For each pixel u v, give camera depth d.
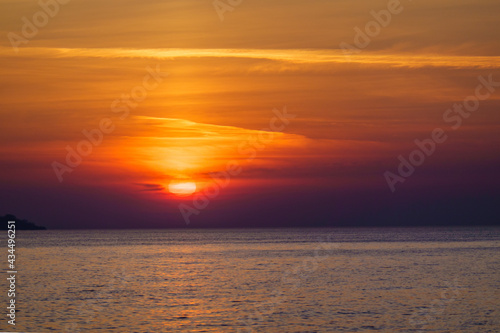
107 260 99.50
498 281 61.16
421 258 96.75
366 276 67.19
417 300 47.66
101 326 37.88
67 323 38.84
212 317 40.84
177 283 61.78
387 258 97.69
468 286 56.75
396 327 37.00
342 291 53.69
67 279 66.44
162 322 39.12
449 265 81.88
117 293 53.41
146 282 63.00
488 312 41.81
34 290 55.88
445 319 39.34
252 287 57.72
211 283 61.59
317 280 63.41
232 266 84.25
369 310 42.97
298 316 40.94
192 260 98.44
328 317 40.38
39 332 36.16
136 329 37.09
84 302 47.72
